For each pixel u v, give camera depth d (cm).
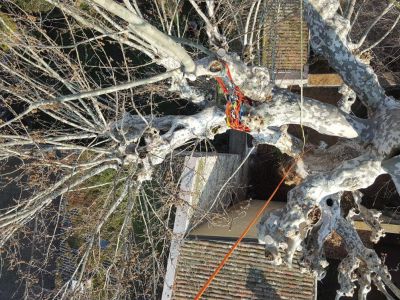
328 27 606
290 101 621
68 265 1030
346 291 727
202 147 1307
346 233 725
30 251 1114
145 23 366
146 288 938
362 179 591
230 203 1309
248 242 1042
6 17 913
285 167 1252
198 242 1052
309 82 1115
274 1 924
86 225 888
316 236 668
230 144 1364
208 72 598
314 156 770
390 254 1240
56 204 1102
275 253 594
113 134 729
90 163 720
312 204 580
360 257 710
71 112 877
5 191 1216
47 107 734
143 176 718
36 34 1052
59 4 577
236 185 1330
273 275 1024
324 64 1109
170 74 526
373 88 614
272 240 590
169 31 768
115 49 1231
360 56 691
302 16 616
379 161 587
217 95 784
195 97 768
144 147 700
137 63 1202
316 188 586
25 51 761
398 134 559
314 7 602
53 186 718
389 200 1220
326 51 620
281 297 1012
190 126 726
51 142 702
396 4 451
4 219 699
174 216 1060
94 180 1010
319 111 618
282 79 1095
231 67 595
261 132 703
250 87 609
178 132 722
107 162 754
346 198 786
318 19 606
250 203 1288
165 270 1053
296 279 1014
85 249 781
